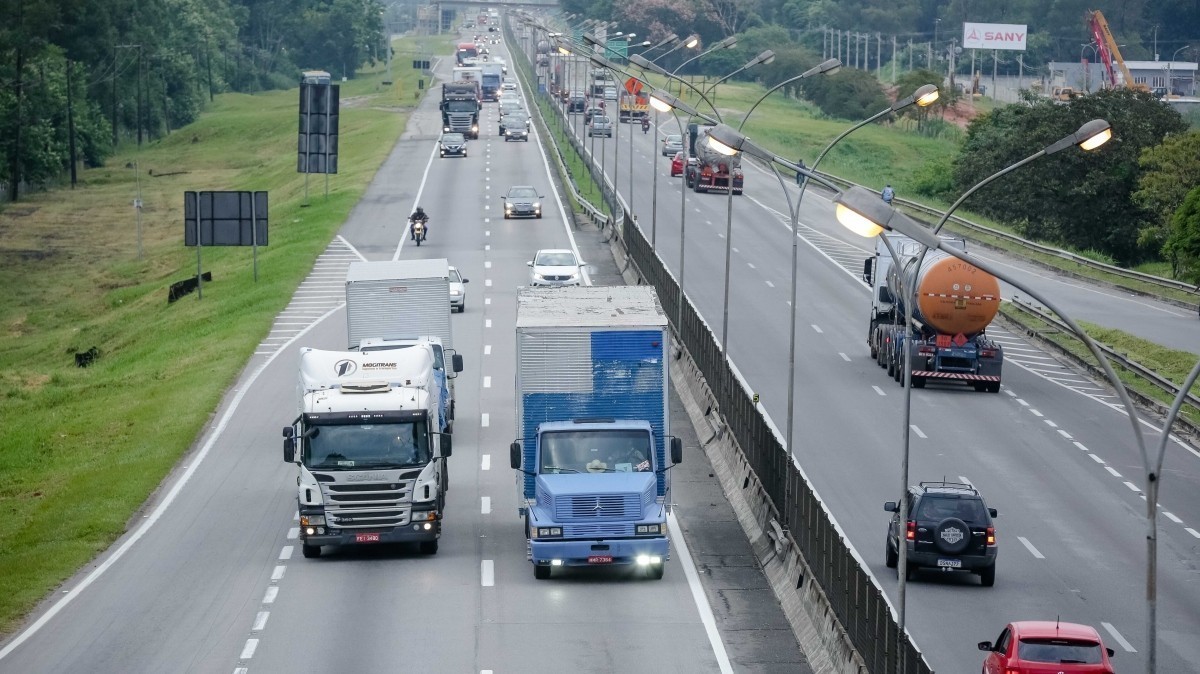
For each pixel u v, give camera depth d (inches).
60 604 3462.1
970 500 3676.2
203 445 5290.4
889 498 4527.6
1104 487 4817.9
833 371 6555.1
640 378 3752.5
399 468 3708.2
